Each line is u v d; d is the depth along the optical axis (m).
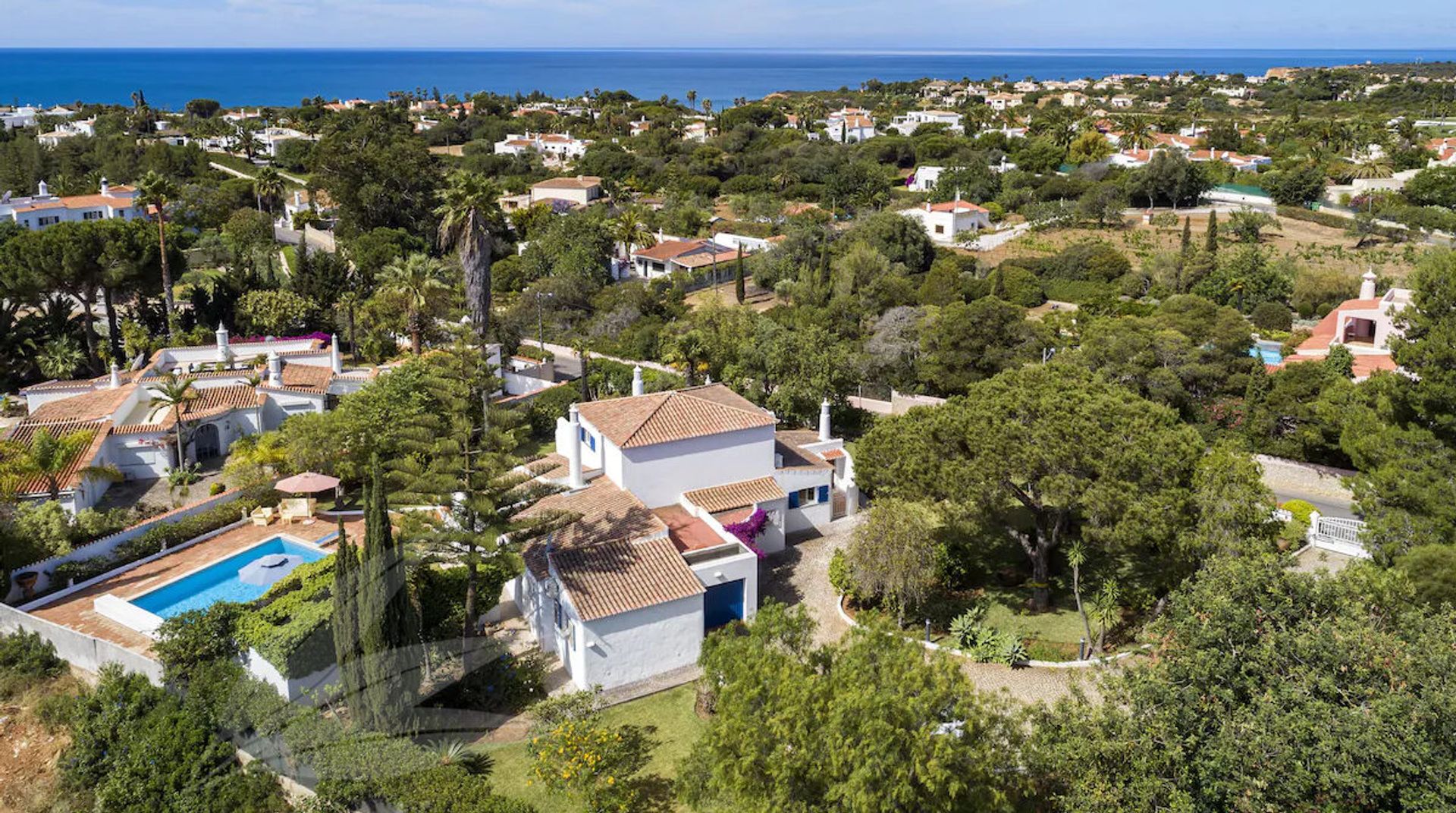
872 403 57.22
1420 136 155.50
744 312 66.25
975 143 157.88
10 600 30.09
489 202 54.59
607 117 195.38
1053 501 28.38
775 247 92.62
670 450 36.31
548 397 53.34
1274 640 18.75
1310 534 36.91
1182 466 28.45
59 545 32.34
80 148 133.50
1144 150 141.88
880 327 64.75
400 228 102.06
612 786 22.48
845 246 92.81
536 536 29.53
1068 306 84.50
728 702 19.16
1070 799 18.61
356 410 43.06
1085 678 27.31
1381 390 33.22
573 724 23.30
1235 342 52.66
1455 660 17.55
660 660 28.75
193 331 65.38
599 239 91.50
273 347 59.91
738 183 141.88
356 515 37.25
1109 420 29.30
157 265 64.81
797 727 17.80
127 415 47.25
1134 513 27.28
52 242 58.66
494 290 90.12
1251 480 27.86
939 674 18.92
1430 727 16.66
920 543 30.25
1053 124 168.00
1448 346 29.53
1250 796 16.94
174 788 23.02
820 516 39.81
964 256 95.31
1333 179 127.94
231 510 36.84
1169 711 18.47
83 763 24.17
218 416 47.72
